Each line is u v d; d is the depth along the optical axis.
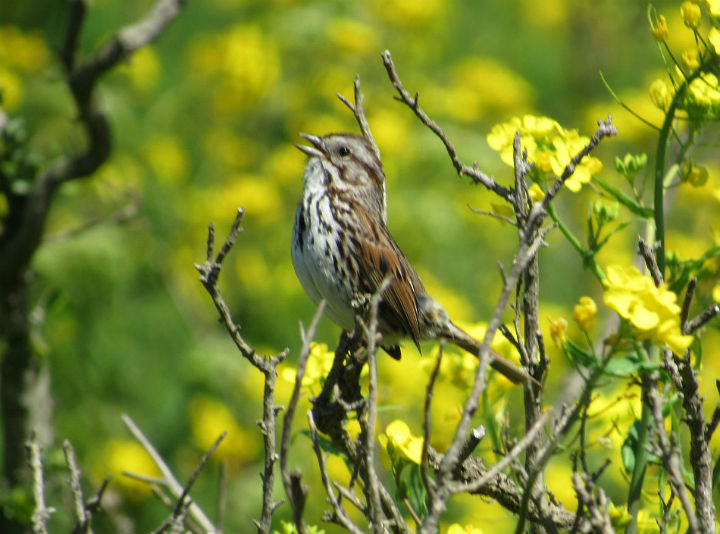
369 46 15.38
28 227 9.31
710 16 5.82
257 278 14.48
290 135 15.34
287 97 15.53
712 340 11.79
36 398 9.70
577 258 14.66
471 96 15.48
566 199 15.05
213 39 15.62
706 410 8.94
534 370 5.72
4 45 14.15
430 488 4.46
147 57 15.27
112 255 13.19
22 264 9.40
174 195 14.78
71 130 13.74
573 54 17.95
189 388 13.42
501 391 6.77
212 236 5.20
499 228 15.10
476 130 15.94
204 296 14.56
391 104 15.37
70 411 12.94
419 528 5.28
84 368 13.19
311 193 8.38
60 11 15.73
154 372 13.59
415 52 15.79
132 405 13.32
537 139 6.14
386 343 8.60
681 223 14.27
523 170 5.71
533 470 4.58
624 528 5.56
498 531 7.82
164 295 14.20
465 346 7.32
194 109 15.91
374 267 8.17
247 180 14.82
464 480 5.57
